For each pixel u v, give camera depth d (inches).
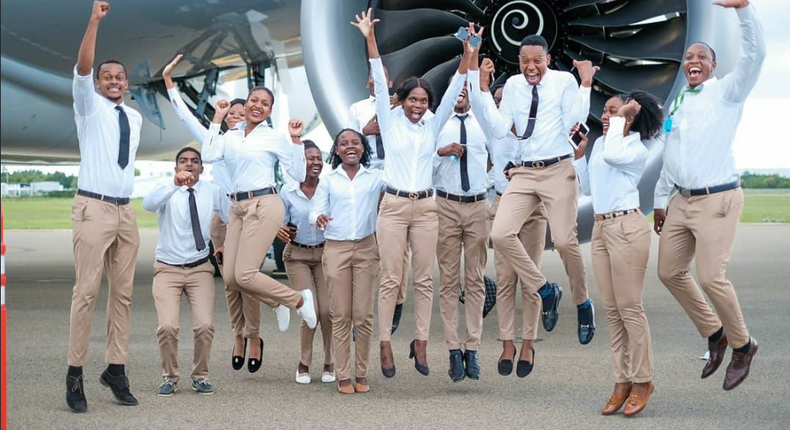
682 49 267.9
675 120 183.0
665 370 219.6
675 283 188.5
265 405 188.5
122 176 184.9
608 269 183.0
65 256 666.2
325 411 183.2
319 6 268.7
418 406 187.0
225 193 225.6
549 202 198.2
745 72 173.3
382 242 197.3
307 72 268.2
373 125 230.5
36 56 345.7
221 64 398.0
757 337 263.1
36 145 400.8
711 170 179.2
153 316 313.4
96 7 175.0
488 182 257.0
